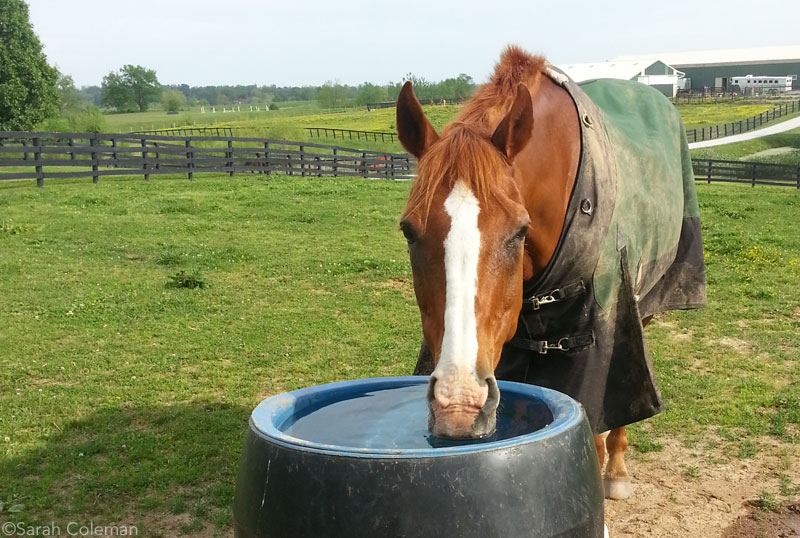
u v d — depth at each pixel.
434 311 2.53
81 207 15.03
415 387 3.11
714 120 56.06
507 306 2.64
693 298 4.33
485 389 2.35
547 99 3.27
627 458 4.64
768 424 5.05
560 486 2.14
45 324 7.54
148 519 3.89
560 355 3.37
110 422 5.16
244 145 38.41
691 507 4.02
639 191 3.61
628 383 3.44
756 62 81.12
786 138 45.62
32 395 5.63
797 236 12.80
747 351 6.76
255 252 11.23
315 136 46.72
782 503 4.01
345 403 2.98
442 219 2.51
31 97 46.16
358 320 7.91
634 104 4.27
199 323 7.70
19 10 45.12
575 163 3.25
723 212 16.09
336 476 2.03
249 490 2.23
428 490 1.99
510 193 2.70
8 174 17.67
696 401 5.50
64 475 4.35
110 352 6.74
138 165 20.64
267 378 6.19
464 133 2.70
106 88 128.38
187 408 5.45
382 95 90.38
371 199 17.39
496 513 2.01
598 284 3.27
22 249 11.07
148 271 10.00
